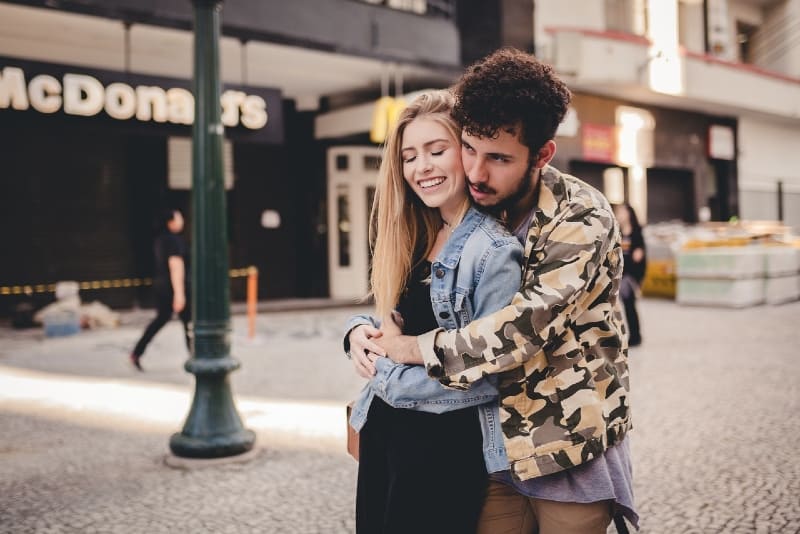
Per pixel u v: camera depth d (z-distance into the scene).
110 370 7.88
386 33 12.73
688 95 18.61
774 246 15.25
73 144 12.98
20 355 8.94
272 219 15.52
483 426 1.64
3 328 11.67
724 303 13.41
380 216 1.83
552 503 1.62
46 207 12.77
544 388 1.58
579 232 1.55
